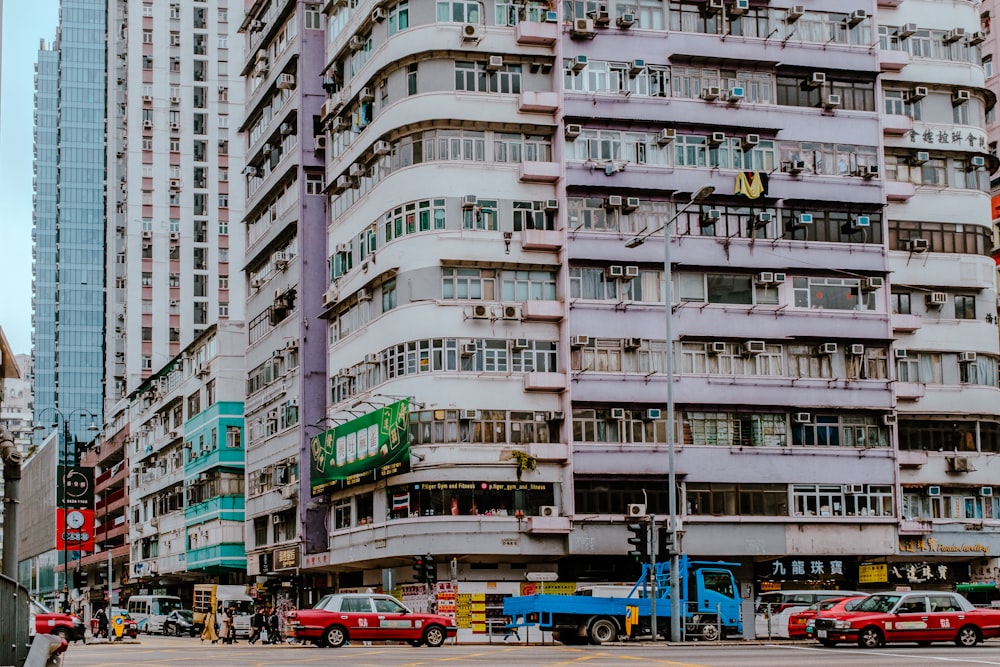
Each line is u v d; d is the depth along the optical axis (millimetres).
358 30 53656
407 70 50469
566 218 49500
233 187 115750
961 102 55719
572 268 49500
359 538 51312
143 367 111750
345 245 55031
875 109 53781
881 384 51906
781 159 52344
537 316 48969
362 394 52188
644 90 51188
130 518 95438
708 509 49406
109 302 122812
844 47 53594
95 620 57000
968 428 53312
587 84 50656
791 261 51531
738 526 49562
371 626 38281
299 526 57469
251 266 67312
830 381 51250
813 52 53219
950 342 53625
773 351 51156
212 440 72750
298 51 59281
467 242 49219
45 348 195750
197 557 74688
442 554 47156
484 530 47281
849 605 35750
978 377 53781
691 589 40812
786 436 50812
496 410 48469
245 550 67875
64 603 73375
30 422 197250
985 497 52938
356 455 51219
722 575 41156
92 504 75875
